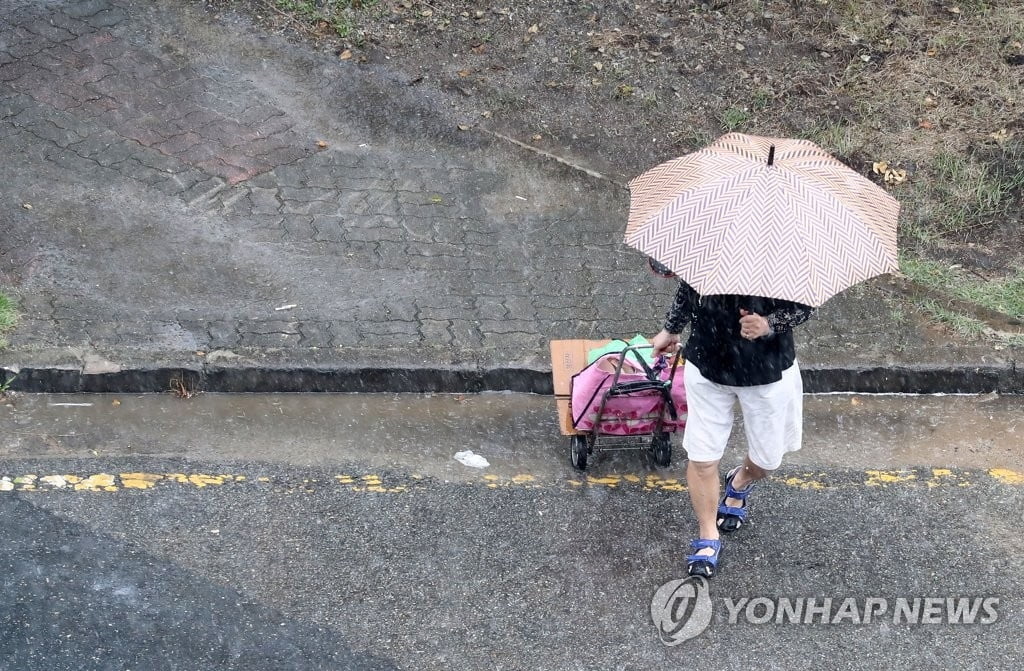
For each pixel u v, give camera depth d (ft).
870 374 47.91
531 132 63.16
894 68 68.33
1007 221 58.75
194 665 32.37
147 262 50.57
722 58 68.49
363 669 32.71
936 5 71.87
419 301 49.98
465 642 33.91
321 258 52.06
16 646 32.42
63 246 50.85
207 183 56.13
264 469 40.93
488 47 68.54
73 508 38.14
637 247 32.55
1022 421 46.73
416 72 66.33
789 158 33.86
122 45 65.10
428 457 42.39
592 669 33.24
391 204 56.34
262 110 62.08
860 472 42.91
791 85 66.85
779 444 35.27
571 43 69.15
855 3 72.18
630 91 66.08
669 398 39.19
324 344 46.70
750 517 40.01
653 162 62.03
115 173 56.03
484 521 39.09
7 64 62.44
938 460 43.93
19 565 35.40
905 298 52.75
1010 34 71.00
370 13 69.67
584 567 37.27
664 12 71.26
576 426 40.11
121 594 34.68
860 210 32.35
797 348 48.88
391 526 38.52
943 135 63.72
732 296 32.42
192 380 44.86
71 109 59.93
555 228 56.03
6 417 42.60
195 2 68.85
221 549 36.88
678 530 39.27
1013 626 35.63
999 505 41.34
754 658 33.96
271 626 33.94
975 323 50.90
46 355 44.39
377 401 45.68
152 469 40.42
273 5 69.26
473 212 56.54
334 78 65.00
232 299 48.96
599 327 49.42
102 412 43.42
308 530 38.04
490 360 46.75
